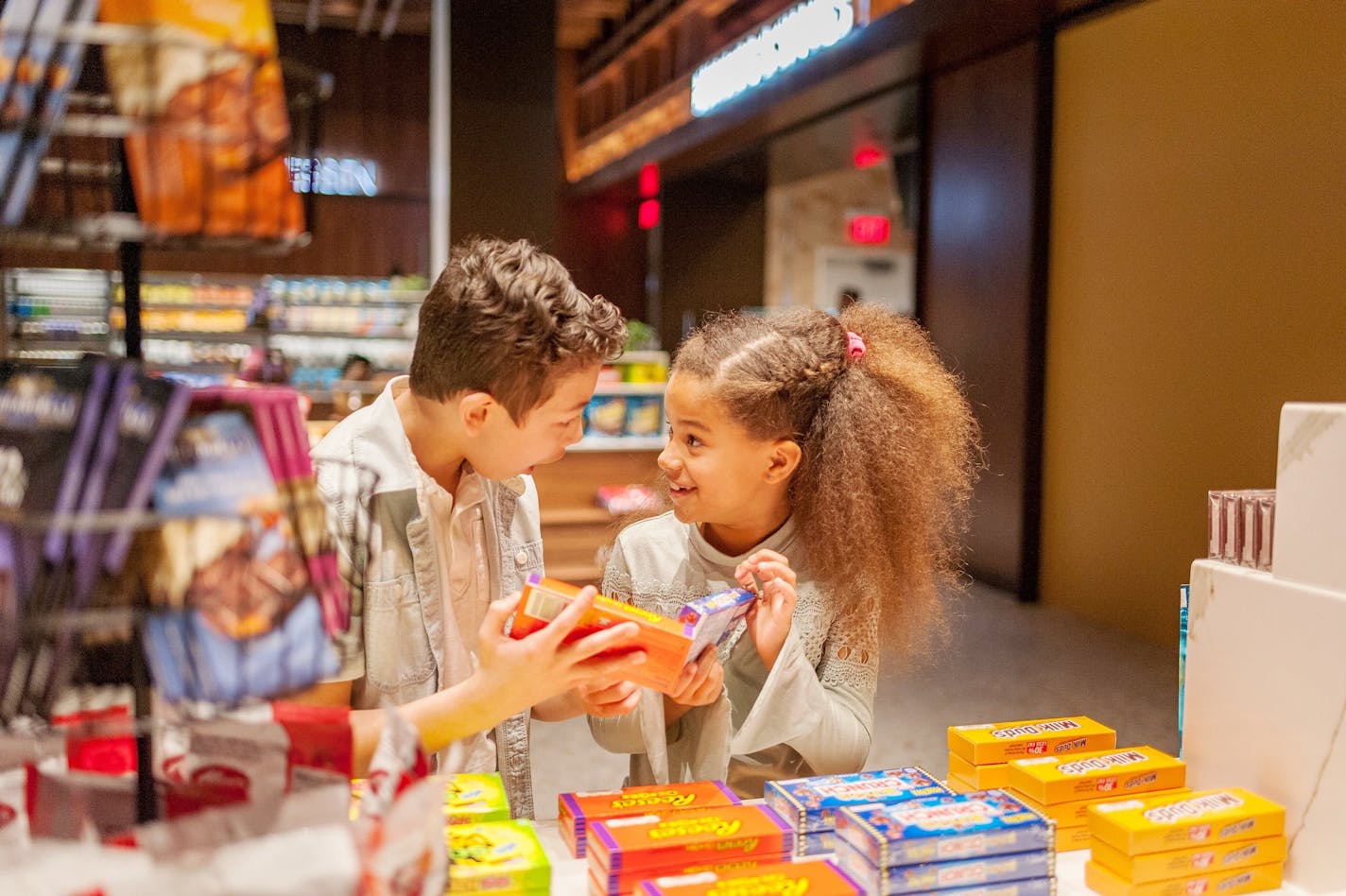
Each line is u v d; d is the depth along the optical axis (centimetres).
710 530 164
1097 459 572
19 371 88
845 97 750
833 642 157
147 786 94
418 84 689
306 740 98
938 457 163
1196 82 499
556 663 111
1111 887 120
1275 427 461
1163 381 525
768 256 1284
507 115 623
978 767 141
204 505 84
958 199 672
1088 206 575
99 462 83
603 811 125
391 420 140
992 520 647
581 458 616
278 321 611
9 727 86
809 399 152
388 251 691
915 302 718
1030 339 611
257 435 89
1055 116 596
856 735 149
